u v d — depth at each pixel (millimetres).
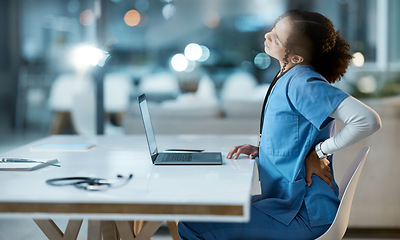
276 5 5848
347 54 2117
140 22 6688
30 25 7914
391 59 4691
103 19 4094
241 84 6496
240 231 1909
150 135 2176
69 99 7211
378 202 3381
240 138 2807
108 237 2002
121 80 5094
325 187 1980
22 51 7969
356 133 1838
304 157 1979
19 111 7938
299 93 1907
